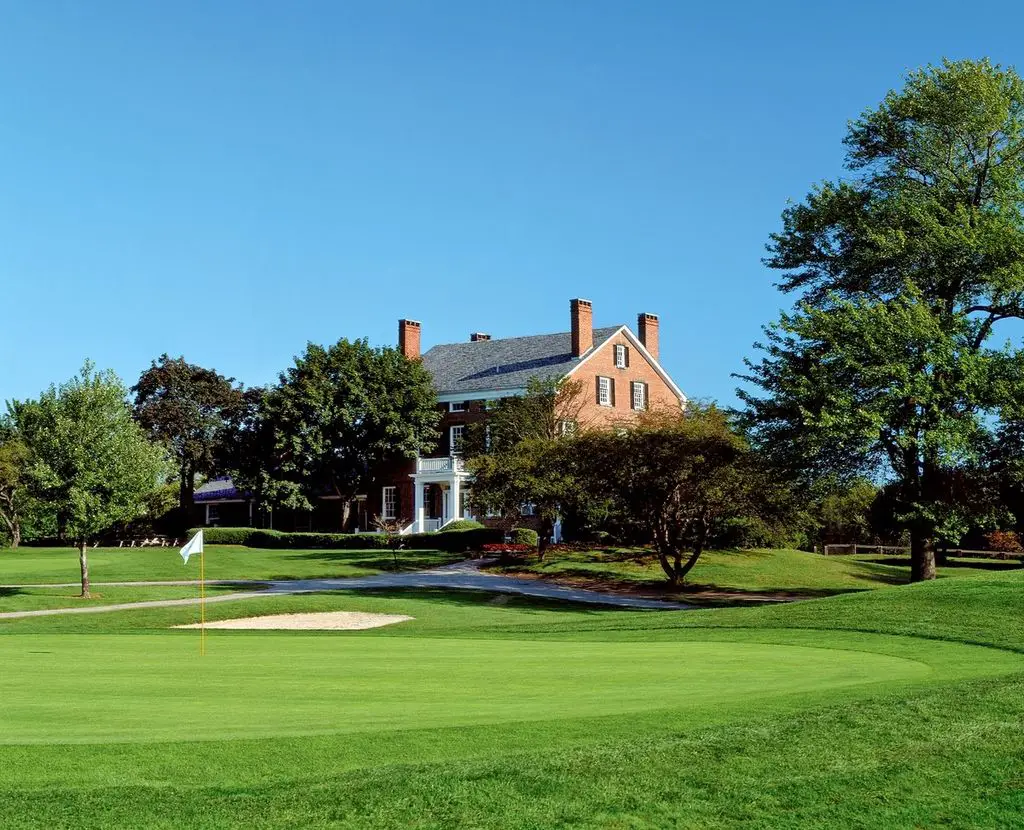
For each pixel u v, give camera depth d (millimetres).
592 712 11617
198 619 31234
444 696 13398
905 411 37562
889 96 41812
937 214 39562
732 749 9344
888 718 10406
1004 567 65438
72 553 65500
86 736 10477
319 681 15172
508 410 58438
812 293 44000
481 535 63062
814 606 25578
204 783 8617
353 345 75438
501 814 7887
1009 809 8297
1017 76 41031
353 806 7965
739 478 45906
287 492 73875
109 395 40344
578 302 72562
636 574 52250
